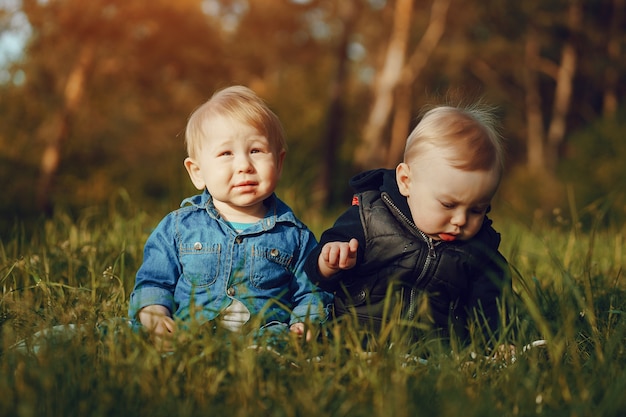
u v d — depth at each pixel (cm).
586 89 3372
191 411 201
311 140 2667
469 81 3134
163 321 288
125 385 215
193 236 317
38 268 374
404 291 307
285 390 220
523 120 3438
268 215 323
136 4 2108
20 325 284
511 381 228
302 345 267
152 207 657
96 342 249
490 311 303
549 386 230
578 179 1797
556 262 331
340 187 2591
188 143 324
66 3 2048
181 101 2436
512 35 2997
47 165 2098
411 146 297
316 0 2664
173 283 317
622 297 353
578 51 3192
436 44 2712
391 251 304
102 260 412
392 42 2348
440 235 297
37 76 2123
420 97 2784
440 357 249
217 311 276
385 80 2345
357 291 311
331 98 2373
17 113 2134
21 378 211
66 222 549
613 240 513
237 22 2670
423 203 293
